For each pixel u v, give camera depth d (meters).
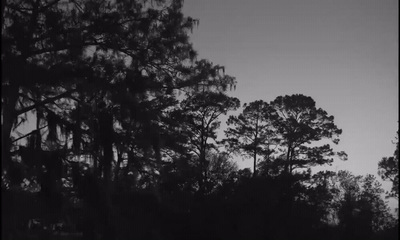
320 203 25.06
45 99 23.42
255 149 55.72
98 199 22.08
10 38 20.80
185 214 24.27
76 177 22.11
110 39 24.03
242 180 25.08
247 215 23.30
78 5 23.91
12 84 20.30
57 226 25.80
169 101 30.34
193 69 28.08
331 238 22.91
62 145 22.72
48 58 23.61
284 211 23.48
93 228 22.41
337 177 43.47
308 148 56.62
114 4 24.39
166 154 34.78
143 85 23.69
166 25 25.11
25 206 20.73
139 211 23.72
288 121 57.00
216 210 23.84
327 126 57.50
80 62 23.06
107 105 23.44
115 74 24.08
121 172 27.62
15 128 21.98
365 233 23.09
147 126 24.41
